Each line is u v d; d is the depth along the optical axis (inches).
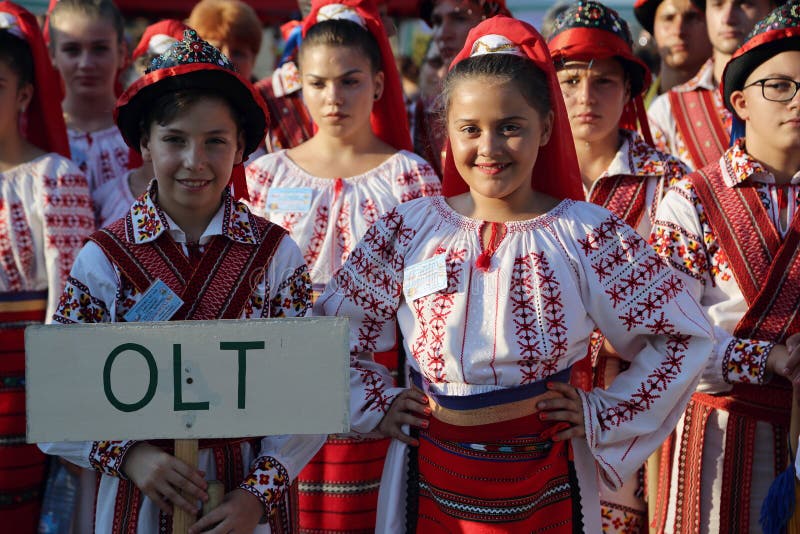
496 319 130.7
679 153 215.3
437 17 236.2
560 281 132.1
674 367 134.4
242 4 262.7
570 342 132.1
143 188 208.7
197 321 114.2
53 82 197.3
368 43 193.8
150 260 131.6
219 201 136.8
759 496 150.6
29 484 186.4
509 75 131.6
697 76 228.8
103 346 113.8
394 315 144.3
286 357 114.4
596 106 180.2
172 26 234.8
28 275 189.5
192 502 122.7
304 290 140.4
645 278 134.6
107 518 130.6
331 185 193.6
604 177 183.3
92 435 113.9
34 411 113.4
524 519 129.7
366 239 144.0
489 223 136.2
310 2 238.8
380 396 140.3
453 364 131.2
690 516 154.3
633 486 173.6
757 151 156.8
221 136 132.3
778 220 153.3
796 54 150.6
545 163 142.1
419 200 143.8
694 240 155.4
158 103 131.6
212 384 114.3
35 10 365.1
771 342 147.6
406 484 136.5
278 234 138.9
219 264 133.3
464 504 130.9
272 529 133.3
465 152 134.2
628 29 184.9
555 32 182.5
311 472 184.4
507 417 130.7
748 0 211.8
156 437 114.1
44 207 190.4
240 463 132.9
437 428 133.8
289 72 234.4
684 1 244.4
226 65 133.8
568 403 132.1
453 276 133.7
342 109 191.2
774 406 148.9
